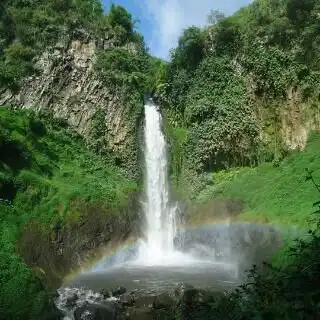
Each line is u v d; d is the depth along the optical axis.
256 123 31.11
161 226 32.31
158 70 38.34
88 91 34.50
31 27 34.53
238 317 4.43
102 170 31.39
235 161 31.23
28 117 28.92
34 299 15.29
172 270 23.64
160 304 15.49
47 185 24.95
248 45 32.38
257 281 5.25
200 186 31.03
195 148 32.41
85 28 37.19
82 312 14.83
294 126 29.28
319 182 24.08
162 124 36.28
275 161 29.05
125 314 15.03
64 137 31.06
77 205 25.34
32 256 20.53
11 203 22.39
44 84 32.72
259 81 31.30
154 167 34.78
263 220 23.20
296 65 29.67
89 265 23.81
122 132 34.25
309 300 3.90
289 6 30.70
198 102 33.28
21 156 25.39
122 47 39.31
